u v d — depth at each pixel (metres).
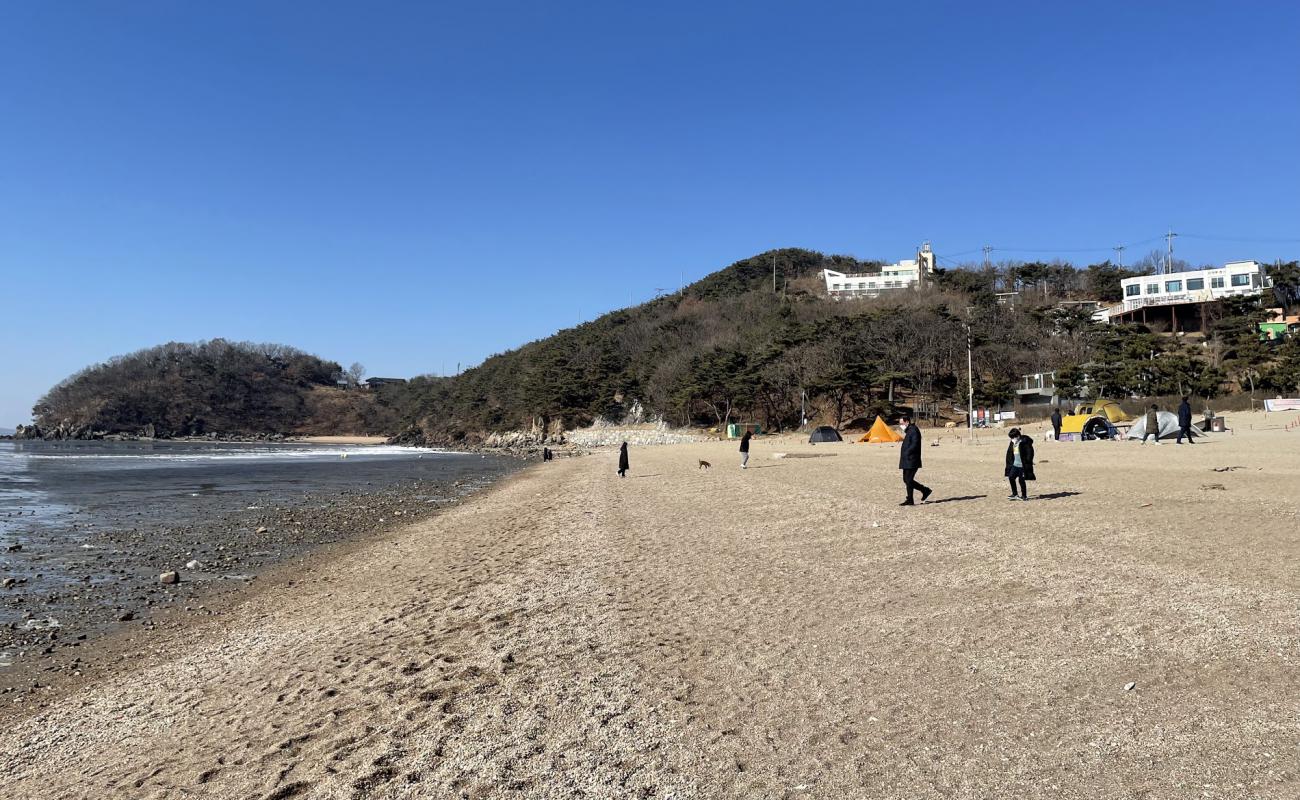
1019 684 5.29
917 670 5.71
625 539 13.60
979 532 11.54
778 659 6.20
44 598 11.69
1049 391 66.44
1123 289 90.75
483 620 8.39
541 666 6.48
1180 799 3.70
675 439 84.12
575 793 4.21
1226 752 4.11
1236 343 65.31
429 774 4.61
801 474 26.16
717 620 7.55
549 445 97.62
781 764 4.37
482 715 5.47
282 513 23.88
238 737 5.68
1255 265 83.81
